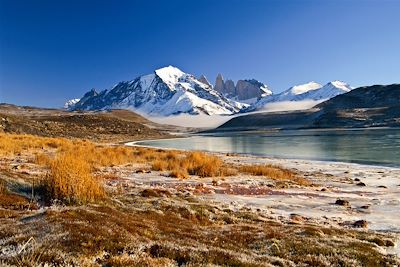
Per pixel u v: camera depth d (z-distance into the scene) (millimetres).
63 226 10438
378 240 13828
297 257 11211
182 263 9438
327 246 12367
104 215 12461
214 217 16297
